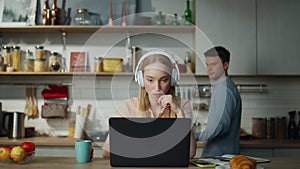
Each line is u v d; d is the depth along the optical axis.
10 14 4.09
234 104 2.98
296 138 4.07
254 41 3.91
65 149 3.67
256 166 1.73
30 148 1.93
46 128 4.22
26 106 4.21
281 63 3.91
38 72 3.96
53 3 4.12
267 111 4.23
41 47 4.12
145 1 4.28
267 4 3.93
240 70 3.90
